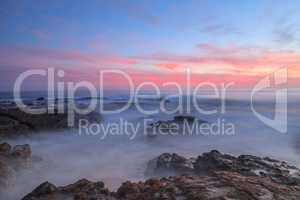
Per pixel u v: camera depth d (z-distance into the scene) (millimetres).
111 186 13102
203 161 12461
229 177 8195
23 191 11773
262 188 7219
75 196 7520
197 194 6676
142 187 7887
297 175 9438
